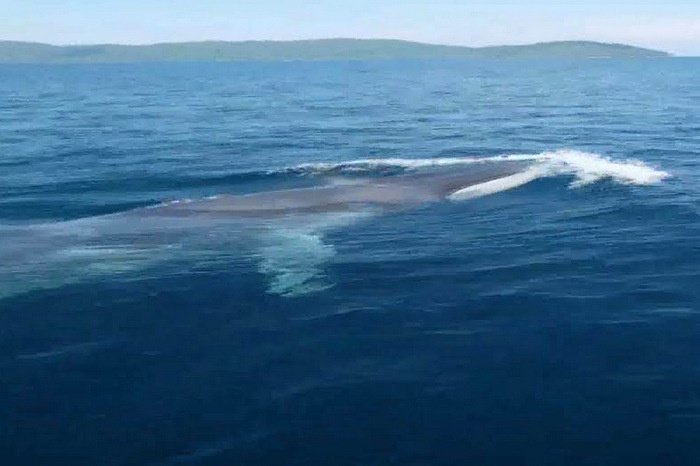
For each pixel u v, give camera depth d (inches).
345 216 1104.8
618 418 562.6
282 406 581.6
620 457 519.2
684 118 2573.8
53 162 1697.8
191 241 982.4
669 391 597.9
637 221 1088.2
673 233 1024.2
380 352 671.8
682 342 682.2
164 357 667.4
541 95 4099.4
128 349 683.4
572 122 2490.2
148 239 984.3
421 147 1911.9
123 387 615.5
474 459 518.9
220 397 596.7
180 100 3914.9
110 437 545.6
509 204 1187.9
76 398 599.2
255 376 629.6
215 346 687.1
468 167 1400.1
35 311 771.4
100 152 1861.5
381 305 780.0
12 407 586.9
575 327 718.5
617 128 2274.9
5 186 1413.6
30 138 2153.1
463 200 1208.2
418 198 1194.6
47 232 1003.9
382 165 1512.1
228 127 2479.1
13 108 3319.4
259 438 541.6
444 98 3944.4
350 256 941.8
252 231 1025.5
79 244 960.9
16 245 951.6
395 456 522.0
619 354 661.3
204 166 1631.4
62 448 533.6
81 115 2960.1
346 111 3097.9
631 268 885.8
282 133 2279.8
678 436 539.8
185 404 587.8
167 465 512.7
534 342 687.7
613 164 1470.2
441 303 784.9
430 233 1040.2
